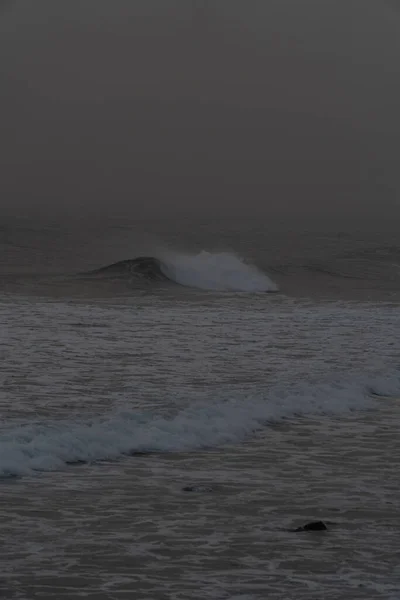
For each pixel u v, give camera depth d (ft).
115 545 81.97
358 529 88.53
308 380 176.96
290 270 515.09
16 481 103.04
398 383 183.42
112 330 256.73
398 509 96.12
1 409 140.77
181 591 71.15
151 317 296.30
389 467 116.47
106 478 106.11
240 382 173.68
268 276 494.18
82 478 105.60
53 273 469.57
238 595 70.49
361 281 501.15
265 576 74.79
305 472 112.57
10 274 457.68
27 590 70.38
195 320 290.35
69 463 112.27
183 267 462.60
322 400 160.76
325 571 76.23
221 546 82.43
